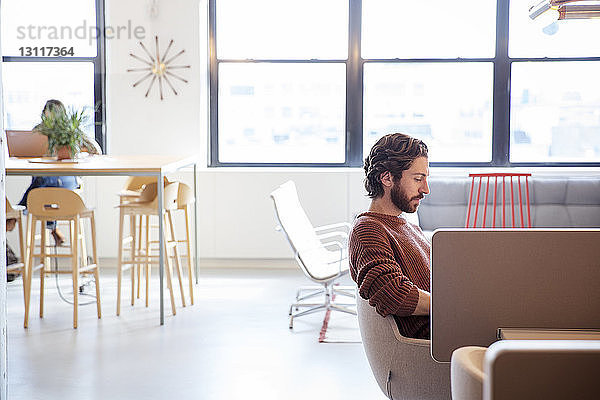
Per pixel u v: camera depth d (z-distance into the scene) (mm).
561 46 7398
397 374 2609
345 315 5539
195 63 7305
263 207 7277
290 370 4219
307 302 5859
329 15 7535
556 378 1538
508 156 7516
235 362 4371
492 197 6711
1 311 2770
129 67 7340
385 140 2768
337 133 7633
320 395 3809
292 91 7609
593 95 7414
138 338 4879
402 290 2514
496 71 7449
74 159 5832
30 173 5141
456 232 2166
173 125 7355
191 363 4348
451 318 2189
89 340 4836
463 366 1800
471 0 7430
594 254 2146
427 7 7469
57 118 5863
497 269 2166
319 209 7254
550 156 7504
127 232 7289
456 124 7531
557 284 2158
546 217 6648
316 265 5352
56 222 6449
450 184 6727
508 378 1542
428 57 7504
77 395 3814
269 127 7645
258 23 7566
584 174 7129
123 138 7391
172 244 5703
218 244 7320
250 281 6738
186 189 5777
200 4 7277
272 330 5090
